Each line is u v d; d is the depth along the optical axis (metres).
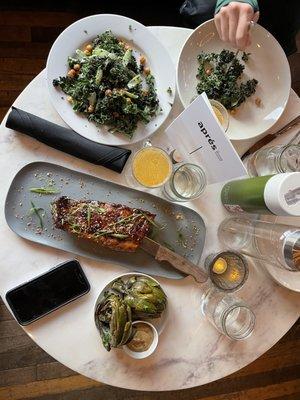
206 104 0.88
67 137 1.03
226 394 1.72
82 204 1.03
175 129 0.98
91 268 1.05
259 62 1.13
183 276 1.08
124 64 1.05
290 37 1.40
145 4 1.58
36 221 1.04
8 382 1.57
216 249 1.12
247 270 1.04
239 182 1.02
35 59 1.63
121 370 1.05
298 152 1.08
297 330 1.79
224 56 1.11
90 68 1.03
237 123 1.13
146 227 1.04
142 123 1.06
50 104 1.07
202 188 1.03
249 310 1.03
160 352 1.07
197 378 1.08
